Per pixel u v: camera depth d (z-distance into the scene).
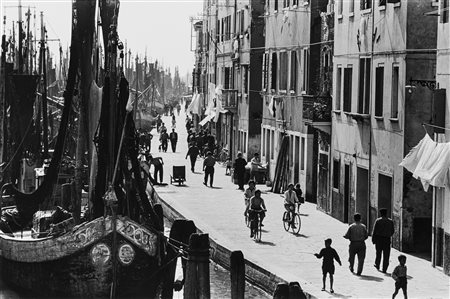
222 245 33.72
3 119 39.78
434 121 29.92
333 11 45.22
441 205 30.00
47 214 33.50
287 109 53.47
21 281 29.02
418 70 34.12
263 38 66.00
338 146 42.34
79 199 29.33
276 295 22.11
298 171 51.00
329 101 43.81
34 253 27.92
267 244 34.56
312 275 28.53
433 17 34.12
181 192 52.34
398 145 34.56
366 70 38.88
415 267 30.33
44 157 42.97
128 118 27.58
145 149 68.06
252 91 65.88
